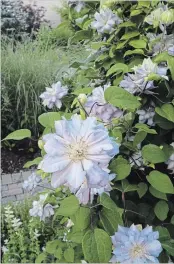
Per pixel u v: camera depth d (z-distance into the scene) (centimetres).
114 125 105
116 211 89
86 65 159
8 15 515
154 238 92
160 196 107
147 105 113
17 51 375
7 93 343
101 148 74
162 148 114
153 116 113
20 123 350
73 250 118
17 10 542
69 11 175
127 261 88
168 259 108
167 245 103
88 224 90
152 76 104
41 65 354
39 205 145
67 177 73
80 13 171
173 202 124
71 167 74
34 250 198
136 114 119
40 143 101
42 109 347
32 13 564
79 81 155
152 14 122
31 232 204
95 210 95
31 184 146
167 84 108
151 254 90
